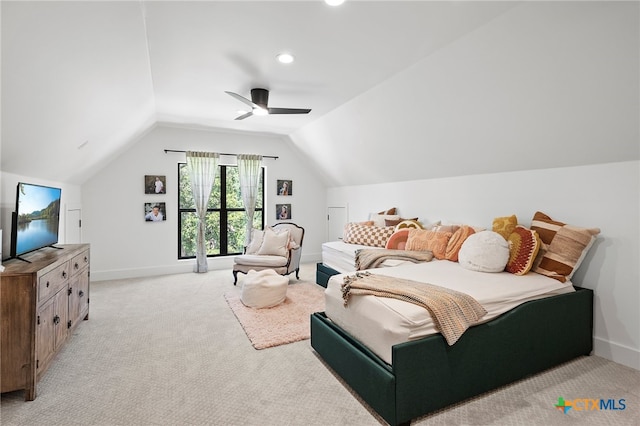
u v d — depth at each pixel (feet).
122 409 5.97
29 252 7.97
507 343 6.54
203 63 8.96
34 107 6.51
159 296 12.95
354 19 6.84
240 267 14.56
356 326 6.75
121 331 9.50
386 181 15.94
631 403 6.14
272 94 11.44
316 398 6.30
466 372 6.00
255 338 8.87
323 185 20.90
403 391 5.35
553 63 6.89
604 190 8.02
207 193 17.26
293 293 13.21
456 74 8.48
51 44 5.23
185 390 6.56
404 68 9.22
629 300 7.63
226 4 6.32
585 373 7.23
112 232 15.79
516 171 10.12
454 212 12.39
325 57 8.57
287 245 14.99
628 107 6.71
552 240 8.34
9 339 6.09
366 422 5.62
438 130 10.69
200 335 9.23
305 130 16.43
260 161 18.74
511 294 6.84
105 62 6.98
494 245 8.58
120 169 15.88
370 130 13.01
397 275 8.19
